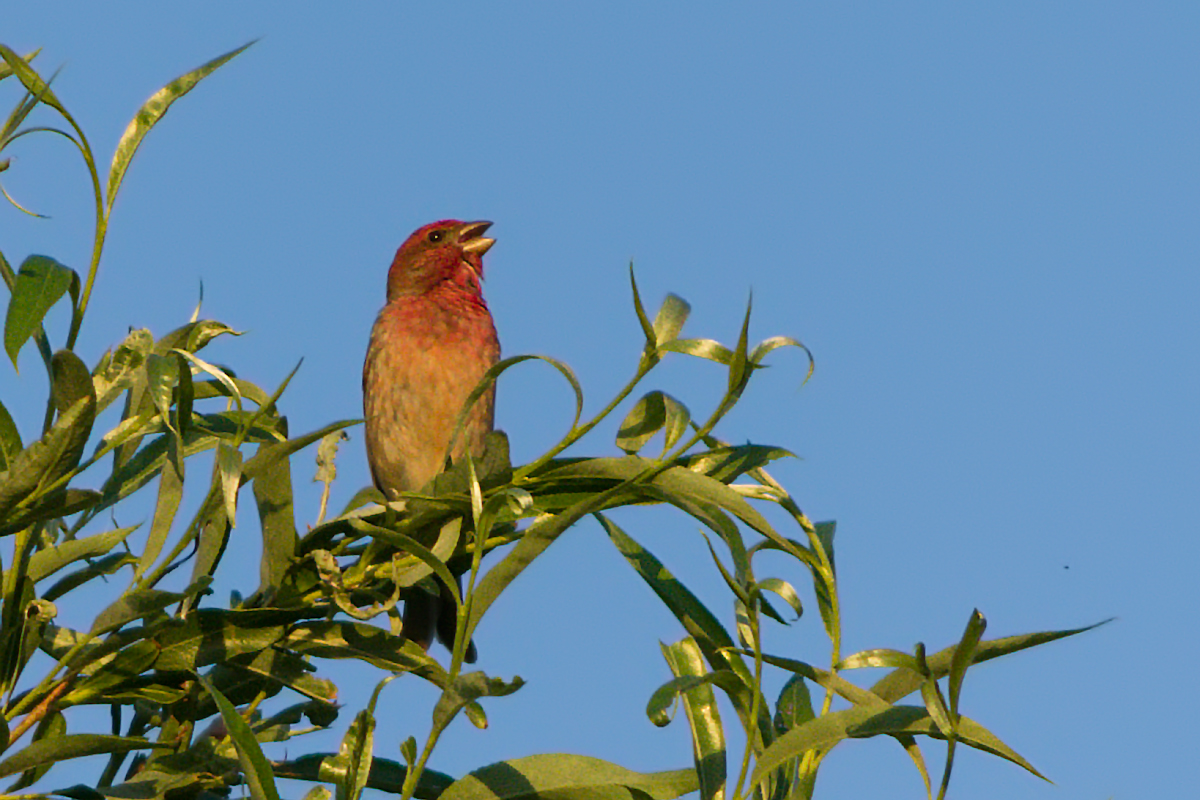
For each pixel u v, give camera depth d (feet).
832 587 19.30
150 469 23.56
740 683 18.56
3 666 19.38
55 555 19.58
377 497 21.06
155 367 18.53
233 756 20.94
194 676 20.39
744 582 17.54
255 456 19.67
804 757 18.78
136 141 20.51
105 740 18.34
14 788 20.54
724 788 18.48
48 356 19.94
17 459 17.80
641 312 18.71
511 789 18.26
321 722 21.59
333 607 21.21
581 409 20.17
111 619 18.65
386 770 21.45
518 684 16.58
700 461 21.50
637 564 21.09
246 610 20.02
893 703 19.48
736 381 18.71
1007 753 17.20
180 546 19.94
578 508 18.39
